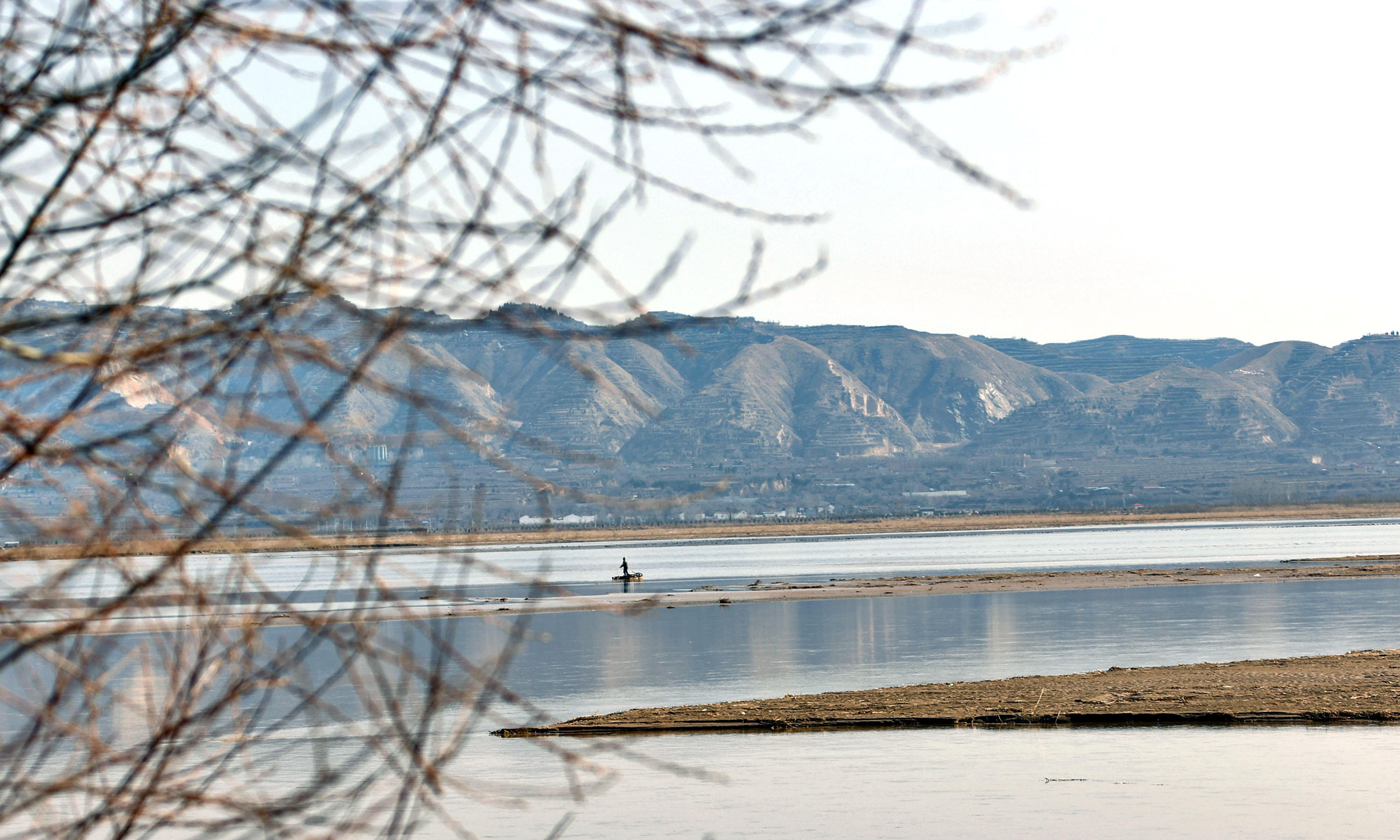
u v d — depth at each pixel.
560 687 93.38
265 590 8.53
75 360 7.35
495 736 70.81
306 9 7.49
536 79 7.42
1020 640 122.62
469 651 118.75
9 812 8.73
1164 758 59.38
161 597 8.10
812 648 119.81
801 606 182.12
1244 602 168.88
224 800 9.56
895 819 48.66
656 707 81.00
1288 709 70.50
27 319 7.45
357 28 7.47
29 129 7.48
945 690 83.56
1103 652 109.06
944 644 121.06
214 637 8.52
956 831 46.44
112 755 9.16
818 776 57.66
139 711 9.47
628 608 9.66
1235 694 75.94
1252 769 55.84
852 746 66.06
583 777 57.66
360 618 8.84
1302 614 146.25
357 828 10.00
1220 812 47.97
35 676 9.88
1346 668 86.00
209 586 8.31
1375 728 65.75
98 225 7.55
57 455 7.59
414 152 7.55
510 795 53.06
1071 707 74.31
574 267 7.61
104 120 7.45
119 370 7.61
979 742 66.12
